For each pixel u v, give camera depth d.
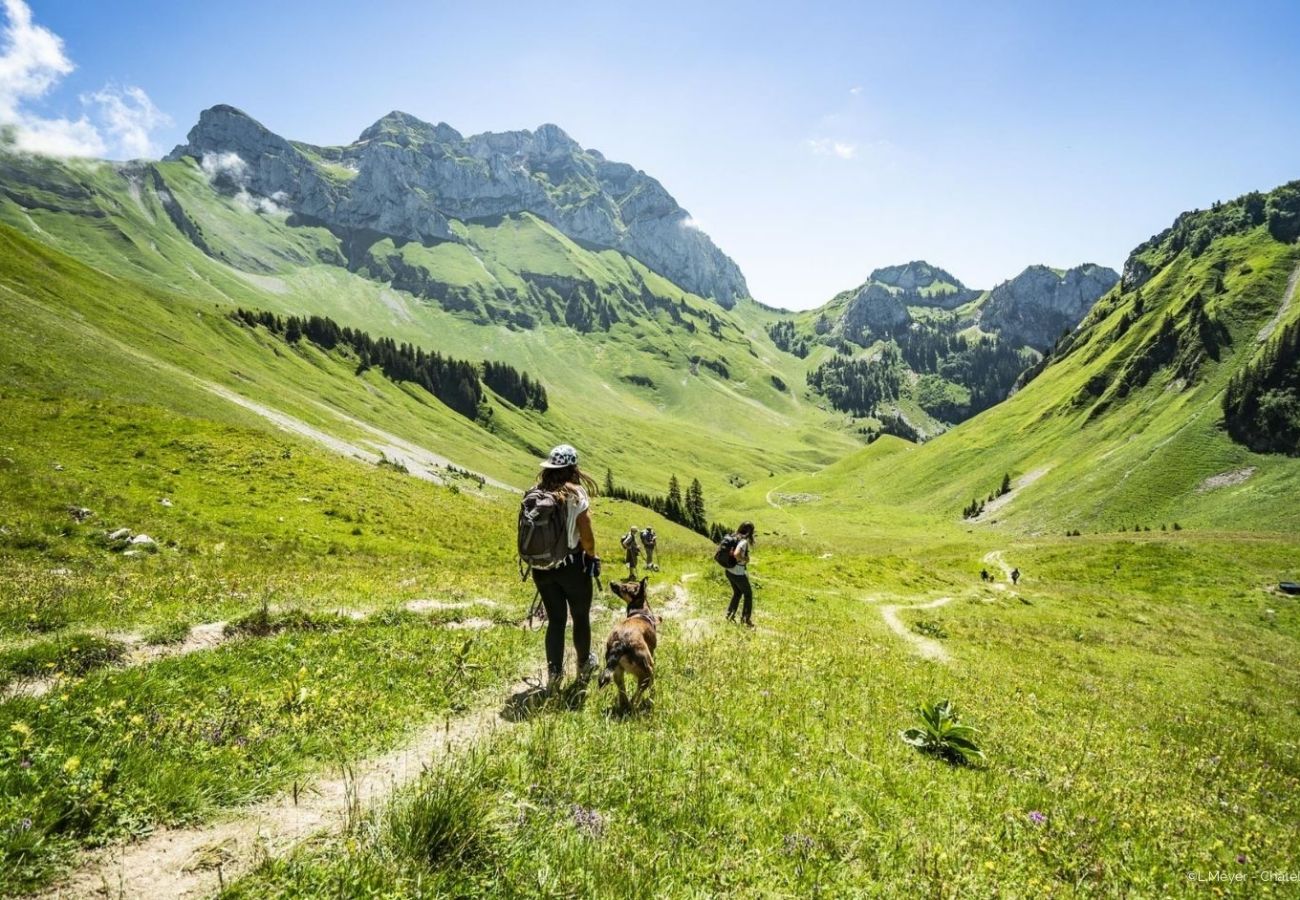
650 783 6.21
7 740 5.39
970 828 6.91
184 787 5.16
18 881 4.01
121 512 27.58
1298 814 11.59
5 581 14.16
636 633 8.70
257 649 9.70
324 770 6.06
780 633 18.52
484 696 8.80
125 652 9.65
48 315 74.25
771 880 4.99
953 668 19.23
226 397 94.00
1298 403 156.12
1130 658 29.61
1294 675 32.59
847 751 8.83
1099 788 9.59
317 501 38.00
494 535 42.16
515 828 5.00
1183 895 6.35
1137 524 149.12
